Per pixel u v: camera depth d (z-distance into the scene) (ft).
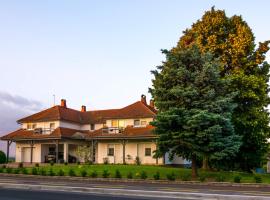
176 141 102.83
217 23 130.21
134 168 128.57
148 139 161.07
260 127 125.08
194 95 104.58
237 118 121.39
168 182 97.71
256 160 129.59
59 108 192.34
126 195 61.57
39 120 184.44
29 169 125.08
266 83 127.03
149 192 62.75
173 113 102.68
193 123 99.60
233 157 127.95
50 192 64.75
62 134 169.78
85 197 57.77
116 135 165.07
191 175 107.04
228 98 106.52
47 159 179.22
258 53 127.65
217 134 101.71
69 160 177.47
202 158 111.55
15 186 73.77
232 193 65.87
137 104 181.88
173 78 107.65
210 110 104.83
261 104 126.11
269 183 93.86
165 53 110.11
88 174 107.55
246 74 127.34
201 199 56.80
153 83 110.32
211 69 106.01
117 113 181.37
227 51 126.82
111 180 102.06
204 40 131.75
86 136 174.70
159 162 160.35
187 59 110.32
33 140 176.14
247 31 127.75
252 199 56.13
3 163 170.71
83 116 200.03
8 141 179.01
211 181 98.27
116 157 171.53
